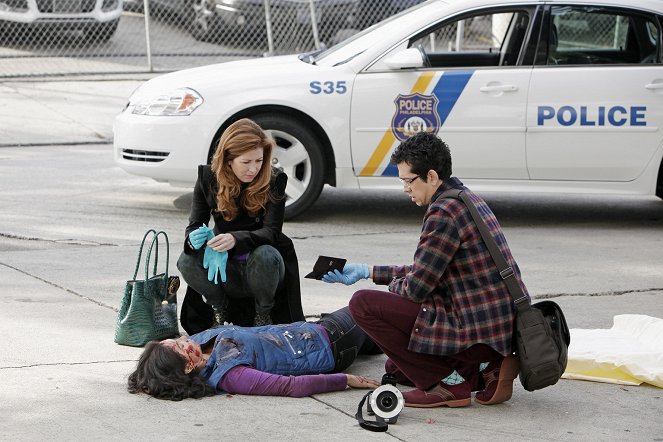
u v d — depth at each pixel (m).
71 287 7.71
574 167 10.09
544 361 5.20
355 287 8.07
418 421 5.35
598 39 10.14
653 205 11.77
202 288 6.50
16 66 18.09
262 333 5.82
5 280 7.86
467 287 5.35
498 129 9.99
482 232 5.32
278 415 5.35
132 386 5.59
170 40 20.06
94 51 19.16
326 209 11.12
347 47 10.42
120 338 6.41
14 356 6.13
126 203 10.95
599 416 5.50
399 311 5.44
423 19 10.20
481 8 10.18
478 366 5.57
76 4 18.48
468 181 10.18
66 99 16.48
